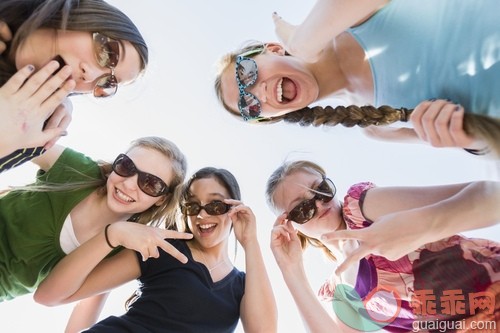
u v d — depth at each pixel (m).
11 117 0.64
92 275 0.91
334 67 0.82
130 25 0.75
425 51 0.66
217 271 0.97
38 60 0.69
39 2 0.70
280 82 0.82
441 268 0.84
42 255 0.89
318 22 0.66
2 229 0.88
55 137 0.74
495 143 0.65
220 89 0.92
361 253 0.77
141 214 0.99
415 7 0.66
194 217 0.96
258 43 0.88
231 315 0.91
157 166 0.95
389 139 0.90
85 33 0.69
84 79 0.71
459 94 0.64
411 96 0.70
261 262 0.93
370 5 0.63
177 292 0.88
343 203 0.94
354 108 0.77
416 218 0.78
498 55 0.61
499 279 0.81
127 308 1.00
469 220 0.78
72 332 1.02
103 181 0.95
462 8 0.63
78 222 0.91
